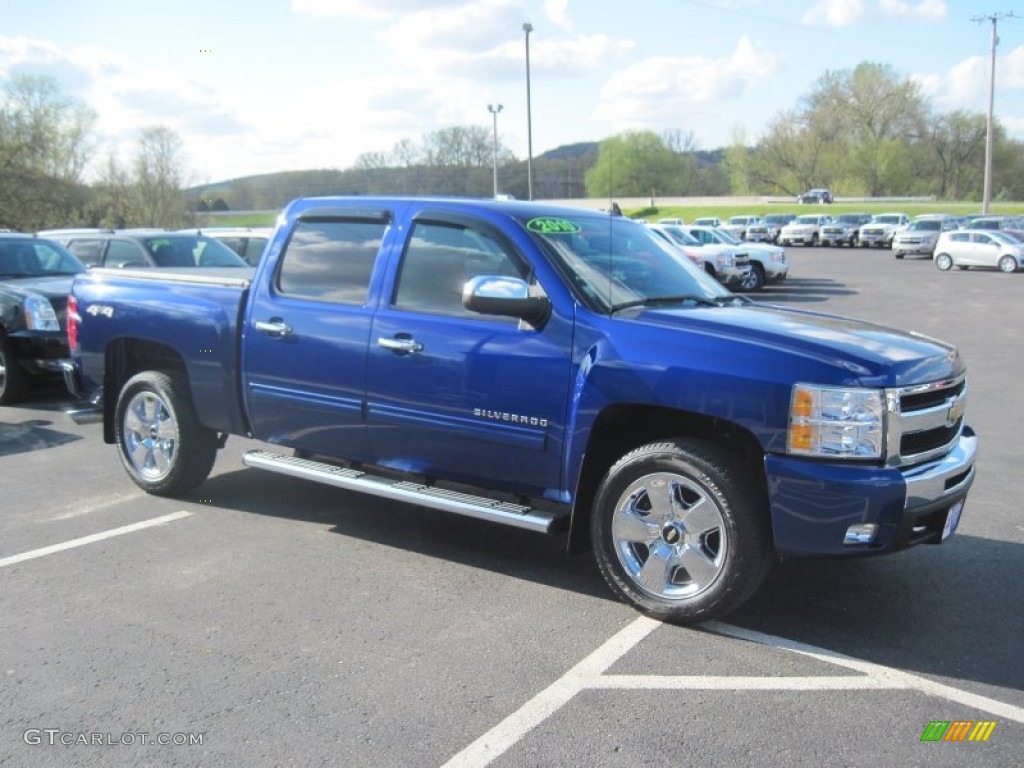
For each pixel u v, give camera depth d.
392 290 4.80
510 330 4.36
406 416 4.68
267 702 3.37
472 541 5.25
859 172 91.88
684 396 3.85
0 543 5.16
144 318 5.78
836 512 3.62
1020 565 4.86
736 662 3.71
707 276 5.30
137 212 67.19
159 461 5.98
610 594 4.45
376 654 3.77
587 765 2.96
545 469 4.30
